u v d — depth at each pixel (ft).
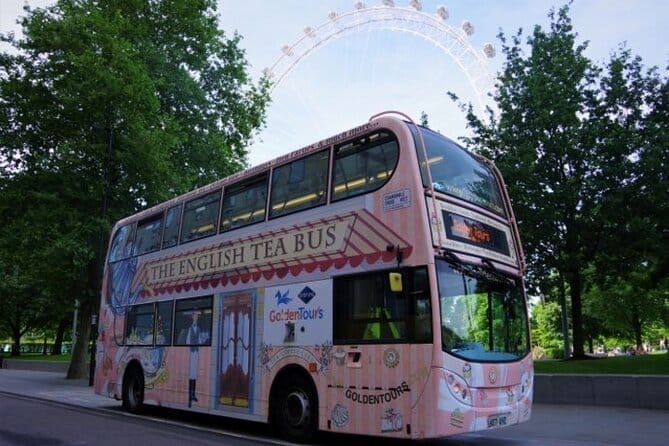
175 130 88.22
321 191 32.48
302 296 31.86
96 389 51.60
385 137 29.68
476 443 31.12
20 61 85.20
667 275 64.34
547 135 67.62
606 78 67.67
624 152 63.52
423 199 27.07
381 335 27.20
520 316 30.42
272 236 34.99
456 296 26.55
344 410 28.22
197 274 40.98
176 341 41.81
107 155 83.51
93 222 81.51
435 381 24.59
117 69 81.92
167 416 44.57
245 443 30.83
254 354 34.42
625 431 34.06
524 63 72.95
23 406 51.70
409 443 31.50
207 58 103.71
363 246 29.07
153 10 97.30
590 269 75.77
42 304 165.27
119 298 50.65
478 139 73.87
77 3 87.97
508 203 33.24
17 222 84.89
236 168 102.01
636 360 58.49
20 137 84.69
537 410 44.57
